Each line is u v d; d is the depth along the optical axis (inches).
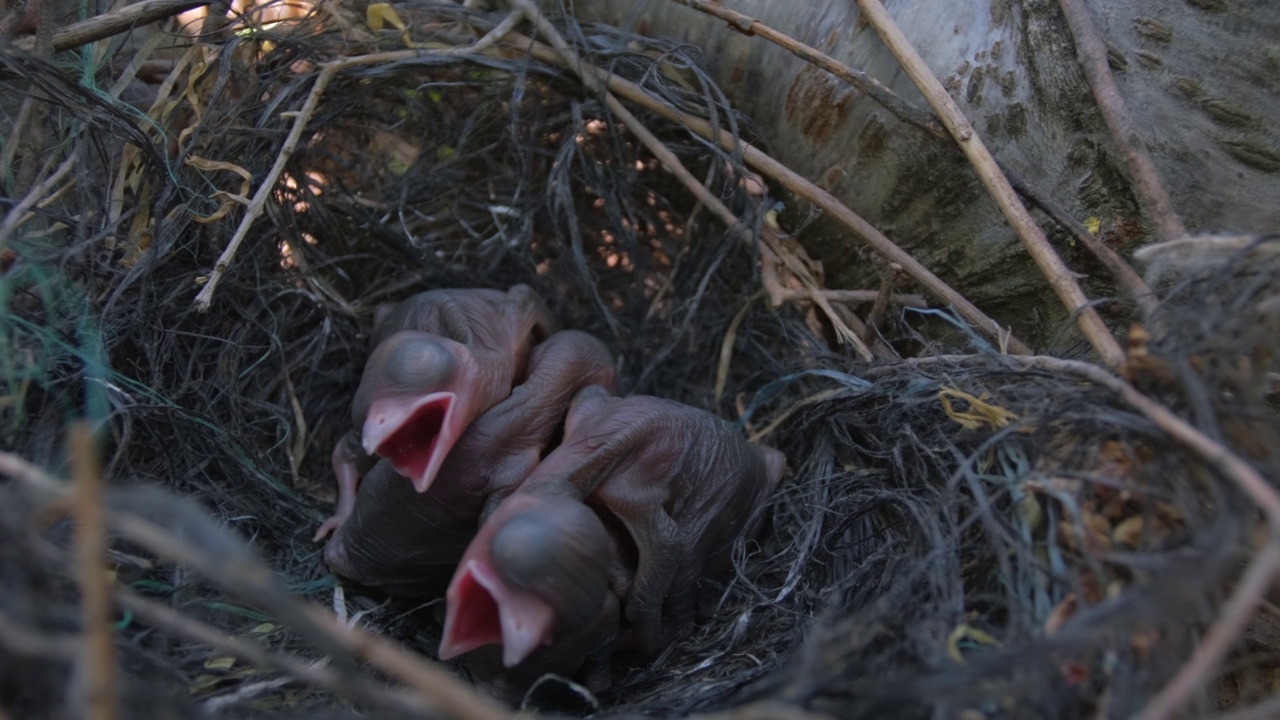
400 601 13.4
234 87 13.7
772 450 14.0
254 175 13.7
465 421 12.4
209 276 12.9
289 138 13.4
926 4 13.6
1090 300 12.6
